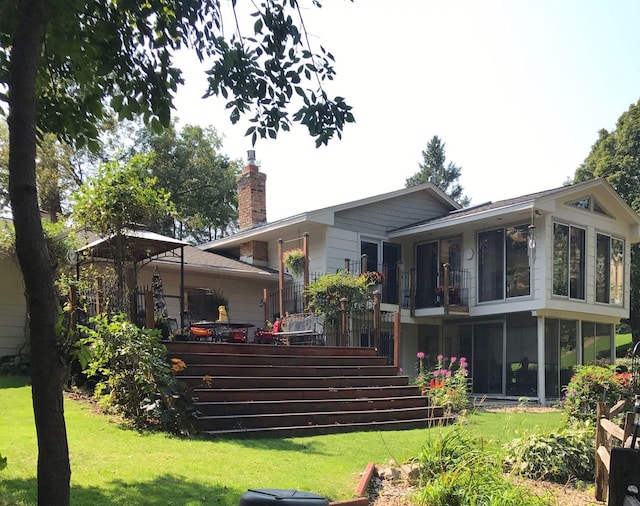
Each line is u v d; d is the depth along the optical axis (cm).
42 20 219
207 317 1509
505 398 1541
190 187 2970
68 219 1112
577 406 877
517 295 1499
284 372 934
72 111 356
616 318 1767
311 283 1416
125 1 314
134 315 934
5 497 381
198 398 765
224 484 453
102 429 651
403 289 1723
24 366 1159
